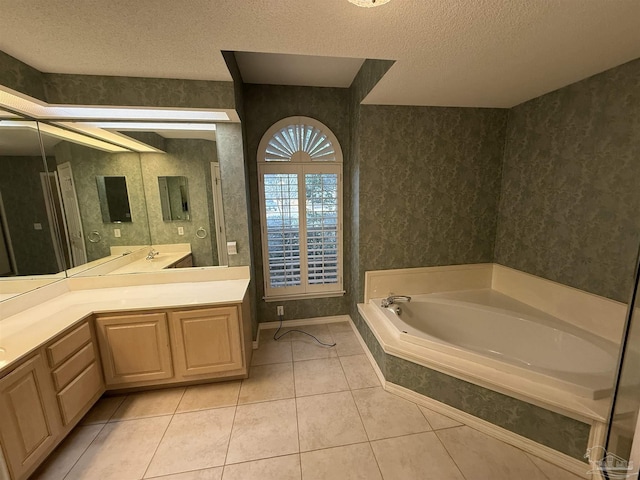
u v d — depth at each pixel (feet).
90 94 6.21
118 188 8.07
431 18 4.19
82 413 5.96
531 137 8.34
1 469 4.31
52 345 5.30
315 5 3.86
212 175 8.34
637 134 5.76
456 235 9.75
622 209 6.11
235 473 5.00
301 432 5.85
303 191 9.87
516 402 5.40
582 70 6.19
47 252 7.14
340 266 10.61
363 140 8.67
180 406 6.62
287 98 9.36
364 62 7.74
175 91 6.53
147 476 4.97
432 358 6.32
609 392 4.91
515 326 7.72
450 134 9.06
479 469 5.03
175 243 8.52
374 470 5.02
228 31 4.51
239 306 7.04
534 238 8.43
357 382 7.45
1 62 5.12
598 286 6.68
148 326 6.68
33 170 6.83
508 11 4.02
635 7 3.92
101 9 3.88
